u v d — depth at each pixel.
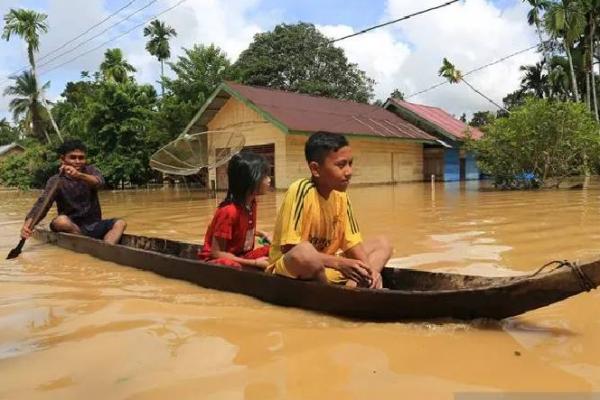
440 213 8.47
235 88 18.81
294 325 2.77
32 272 4.39
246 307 3.14
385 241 3.50
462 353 2.29
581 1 24.28
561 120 13.38
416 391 1.91
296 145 18.23
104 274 4.23
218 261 3.67
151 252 4.19
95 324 2.83
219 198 14.99
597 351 2.28
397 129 21.61
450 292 2.55
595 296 3.11
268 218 8.46
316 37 35.94
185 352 2.37
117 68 34.94
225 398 1.88
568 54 26.22
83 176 5.79
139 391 1.95
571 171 14.12
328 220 3.18
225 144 15.18
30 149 30.69
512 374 2.05
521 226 6.46
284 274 3.10
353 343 2.46
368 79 37.59
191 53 23.78
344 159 3.01
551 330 2.57
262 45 36.09
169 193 19.30
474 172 25.23
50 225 5.96
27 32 33.47
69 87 44.31
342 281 3.26
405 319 2.74
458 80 19.58
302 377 2.06
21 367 2.22
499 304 2.52
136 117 25.25
